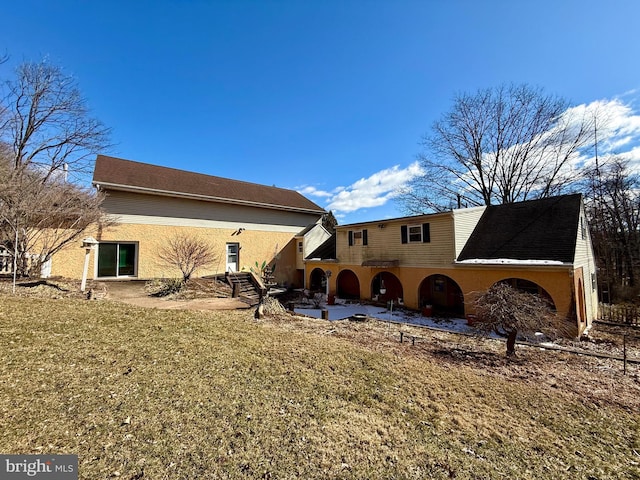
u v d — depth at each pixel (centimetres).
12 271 1017
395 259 1388
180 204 1598
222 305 1058
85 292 990
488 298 750
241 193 1942
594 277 1370
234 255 1817
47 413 299
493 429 374
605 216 2036
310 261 1866
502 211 1323
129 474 237
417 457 303
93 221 1162
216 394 383
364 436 330
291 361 528
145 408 332
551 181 2086
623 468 312
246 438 303
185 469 250
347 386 455
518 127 2169
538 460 318
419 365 584
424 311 1209
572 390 516
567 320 886
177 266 1552
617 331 1048
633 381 563
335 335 779
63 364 404
